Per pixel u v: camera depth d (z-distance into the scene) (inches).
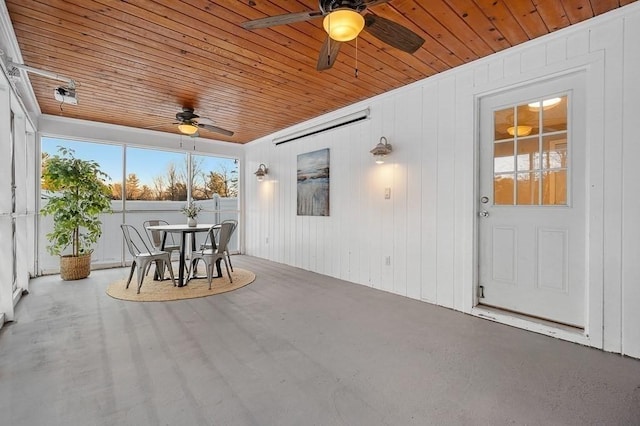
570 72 101.8
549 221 109.5
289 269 213.3
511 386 76.4
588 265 98.3
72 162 181.9
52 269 197.0
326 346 97.9
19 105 139.2
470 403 69.9
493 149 122.7
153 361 87.9
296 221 221.8
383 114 160.7
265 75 137.0
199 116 183.9
